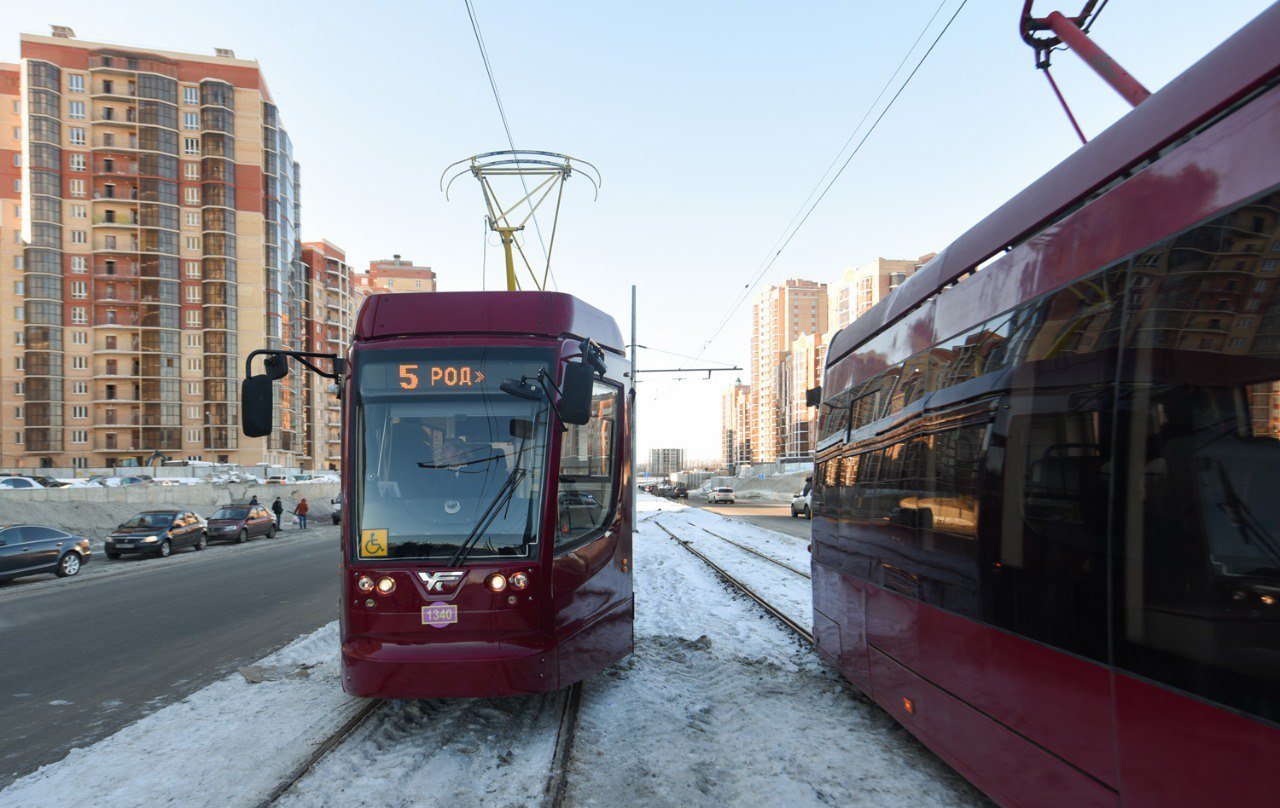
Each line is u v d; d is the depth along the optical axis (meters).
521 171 11.98
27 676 7.21
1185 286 2.41
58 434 87.38
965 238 4.20
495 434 5.09
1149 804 2.42
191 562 19.48
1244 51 2.33
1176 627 2.33
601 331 6.07
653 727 5.09
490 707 5.52
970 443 3.76
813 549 6.91
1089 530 2.78
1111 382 2.71
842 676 6.46
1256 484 2.08
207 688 6.46
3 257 88.25
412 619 4.69
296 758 4.60
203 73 92.38
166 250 89.81
